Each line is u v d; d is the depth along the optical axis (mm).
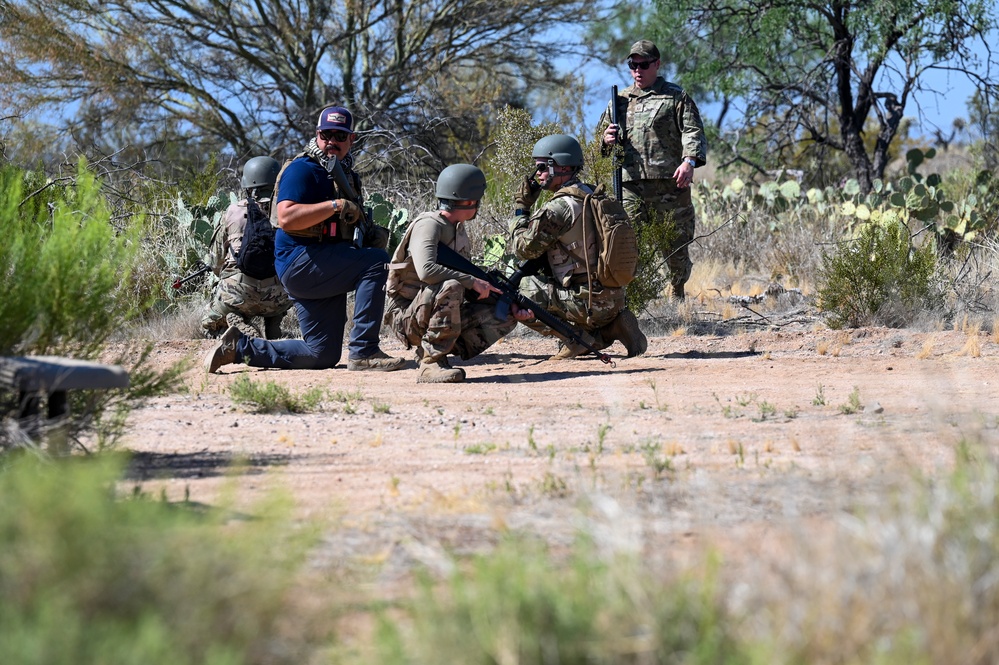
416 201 29859
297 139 48812
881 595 4031
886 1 40438
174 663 3611
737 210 34062
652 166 21625
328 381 15359
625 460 8938
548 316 16641
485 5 49688
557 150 16688
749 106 46188
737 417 11500
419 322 15398
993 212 31719
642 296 21281
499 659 3912
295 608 4355
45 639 3562
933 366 15797
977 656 3922
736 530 6016
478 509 7090
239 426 11242
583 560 4535
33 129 41406
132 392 9094
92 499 3979
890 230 21938
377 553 6023
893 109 44219
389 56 51500
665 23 46281
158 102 47781
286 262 16734
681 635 3996
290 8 48188
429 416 12086
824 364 16391
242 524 5539
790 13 43469
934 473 6895
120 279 9703
